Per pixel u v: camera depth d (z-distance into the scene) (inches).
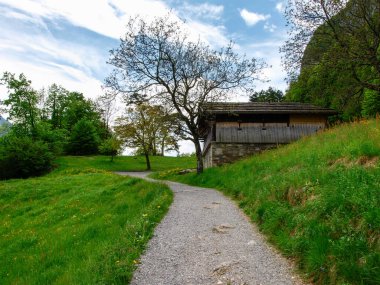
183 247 362.3
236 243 368.8
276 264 302.5
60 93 3353.8
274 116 1315.2
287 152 749.9
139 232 407.5
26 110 2384.4
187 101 1165.7
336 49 1011.3
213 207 569.0
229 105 1305.4
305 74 1123.3
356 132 584.1
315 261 265.4
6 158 2004.2
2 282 400.5
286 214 386.0
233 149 1295.5
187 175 1302.9
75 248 443.8
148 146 2377.0
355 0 1009.5
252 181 649.0
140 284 278.5
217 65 1158.3
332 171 415.2
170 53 1113.4
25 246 549.0
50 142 2448.3
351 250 251.0
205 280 279.1
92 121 3511.3
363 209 282.7
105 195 861.2
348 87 1068.5
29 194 1082.1
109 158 2859.3
